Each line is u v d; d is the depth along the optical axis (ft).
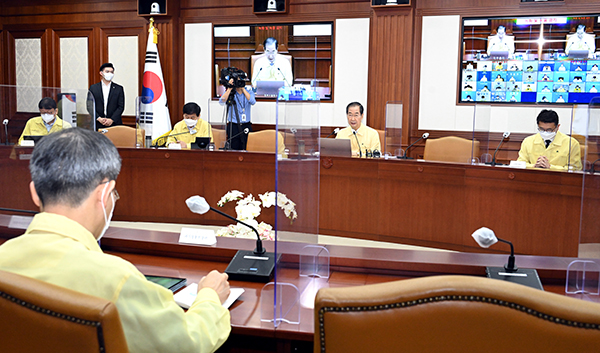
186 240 6.48
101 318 2.50
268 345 5.02
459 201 12.37
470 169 12.17
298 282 4.71
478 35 19.54
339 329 2.63
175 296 4.90
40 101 7.25
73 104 7.70
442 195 12.55
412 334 2.59
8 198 7.02
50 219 3.24
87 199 3.33
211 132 17.19
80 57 24.13
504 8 19.15
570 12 18.51
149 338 3.16
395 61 20.20
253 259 5.85
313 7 21.20
